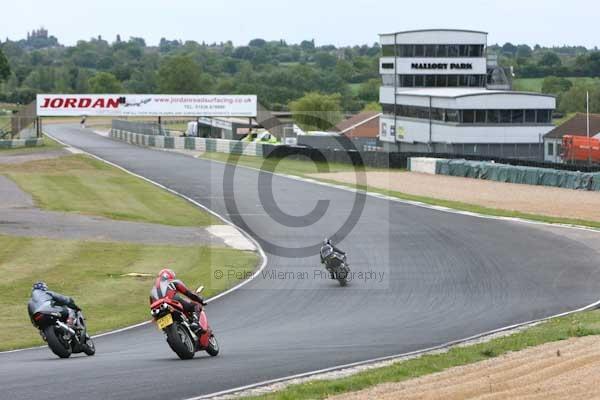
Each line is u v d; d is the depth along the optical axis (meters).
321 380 35.62
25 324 59.72
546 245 93.88
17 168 192.50
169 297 41.56
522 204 133.62
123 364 40.62
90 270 80.31
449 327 54.41
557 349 42.91
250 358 42.31
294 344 47.81
